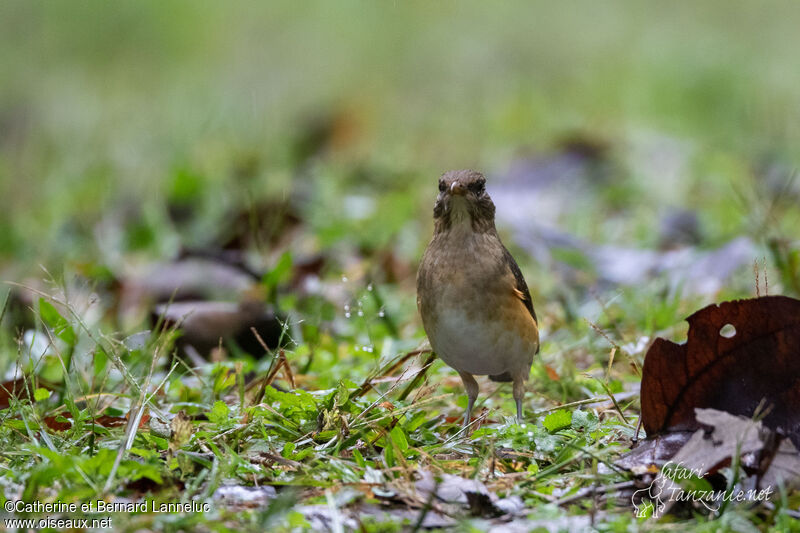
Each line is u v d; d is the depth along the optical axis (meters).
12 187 19.58
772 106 22.69
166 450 7.65
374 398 9.18
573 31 30.83
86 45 28.83
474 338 8.77
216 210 16.95
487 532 6.44
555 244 14.83
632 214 17.02
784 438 7.02
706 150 19.80
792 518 6.67
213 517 6.49
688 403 7.55
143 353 9.59
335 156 21.16
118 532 6.22
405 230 15.63
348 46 29.48
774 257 11.54
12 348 10.80
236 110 22.22
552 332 11.39
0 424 7.97
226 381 9.33
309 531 6.45
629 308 11.80
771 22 30.77
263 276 11.80
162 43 29.48
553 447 7.69
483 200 8.87
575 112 23.66
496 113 23.70
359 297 11.44
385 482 7.02
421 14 31.89
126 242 15.91
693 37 29.61
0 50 27.59
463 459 7.82
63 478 6.88
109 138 22.12
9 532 6.25
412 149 21.70
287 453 7.57
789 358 7.41
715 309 7.45
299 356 10.13
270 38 30.06
